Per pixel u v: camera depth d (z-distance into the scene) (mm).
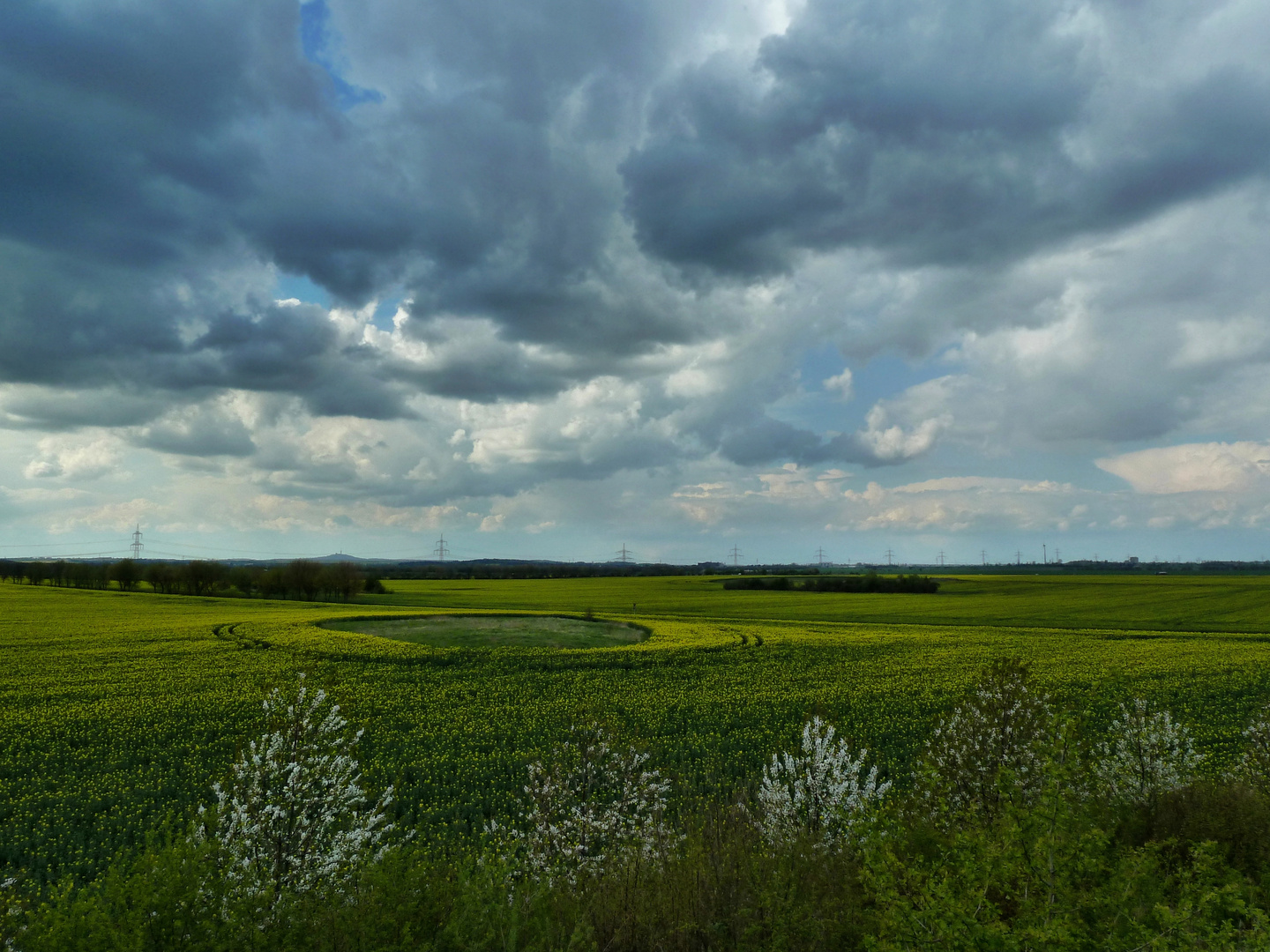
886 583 120625
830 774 13156
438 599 104188
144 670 42469
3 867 17109
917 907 6277
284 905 7164
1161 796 12055
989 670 13047
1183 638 59406
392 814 20078
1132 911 5984
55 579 128500
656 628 66438
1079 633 63375
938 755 12969
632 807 15688
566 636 64750
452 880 8305
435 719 31500
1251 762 15258
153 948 6285
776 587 127062
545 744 27578
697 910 7648
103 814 20484
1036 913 5762
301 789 11328
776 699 36062
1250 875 8883
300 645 51781
